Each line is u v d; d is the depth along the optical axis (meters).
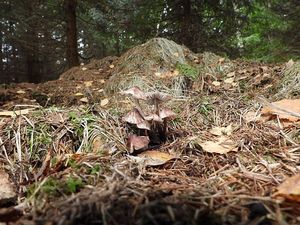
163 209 0.16
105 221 0.15
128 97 0.46
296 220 0.16
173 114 0.31
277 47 1.21
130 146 0.29
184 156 0.29
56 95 0.57
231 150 0.28
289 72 0.47
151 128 0.32
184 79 0.52
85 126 0.31
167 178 0.24
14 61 2.12
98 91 0.56
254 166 0.26
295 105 0.36
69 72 0.76
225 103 0.41
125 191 0.19
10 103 0.54
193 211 0.16
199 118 0.38
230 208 0.17
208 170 0.26
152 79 0.53
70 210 0.16
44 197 0.19
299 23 1.11
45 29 1.36
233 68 0.57
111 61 0.76
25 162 0.27
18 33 1.48
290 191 0.18
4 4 1.31
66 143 0.30
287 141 0.30
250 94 0.45
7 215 0.17
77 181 0.21
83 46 2.07
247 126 0.34
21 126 0.31
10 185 0.22
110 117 0.34
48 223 0.15
